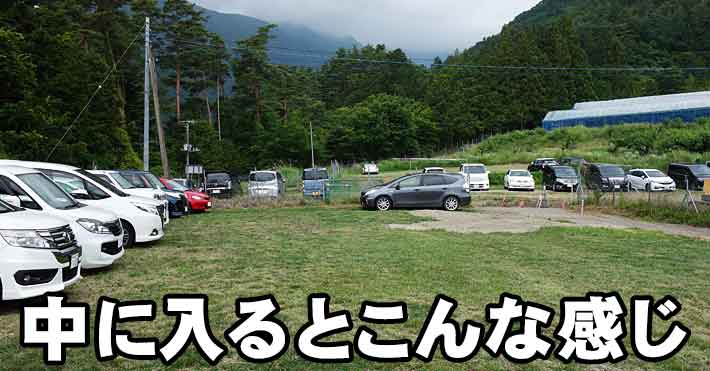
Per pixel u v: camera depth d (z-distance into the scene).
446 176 21.36
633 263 9.67
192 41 62.59
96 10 45.38
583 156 50.88
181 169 54.19
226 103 74.69
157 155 51.06
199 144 56.88
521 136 77.31
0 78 22.36
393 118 82.31
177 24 61.00
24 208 7.37
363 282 7.82
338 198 24.55
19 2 26.42
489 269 8.84
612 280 8.15
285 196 25.92
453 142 91.75
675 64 113.44
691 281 8.20
